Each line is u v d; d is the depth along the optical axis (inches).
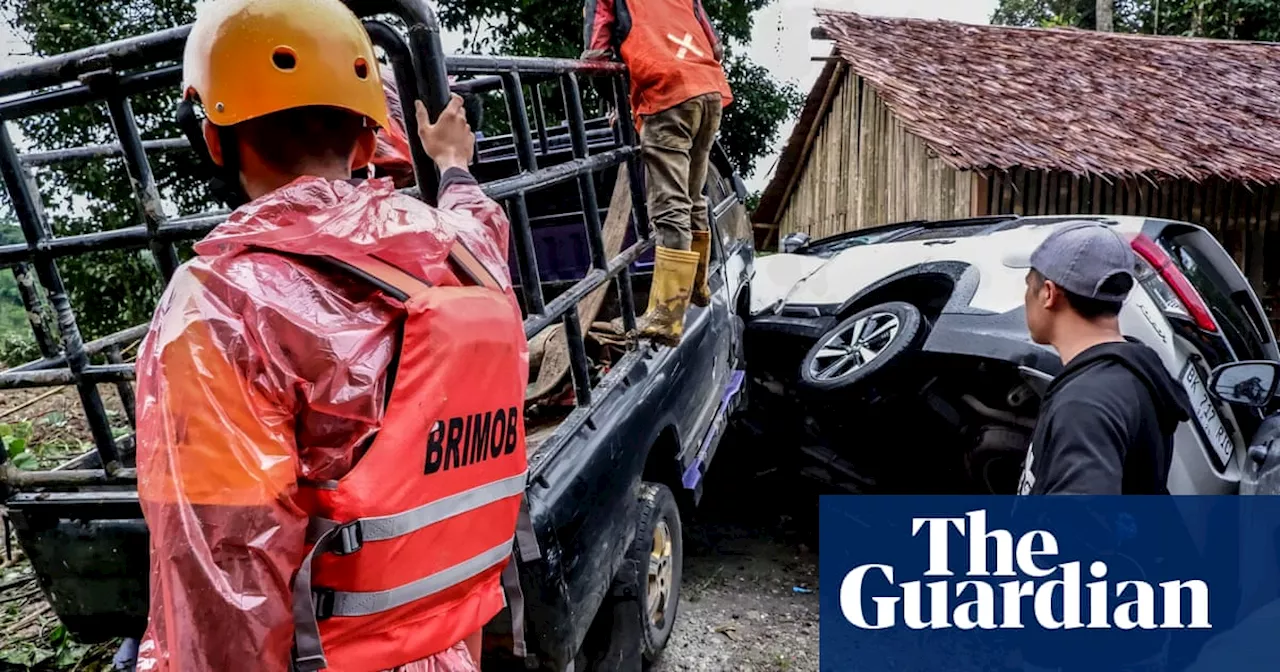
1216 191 394.0
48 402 261.3
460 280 55.8
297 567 45.3
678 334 123.4
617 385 111.7
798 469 185.8
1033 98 393.7
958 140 330.0
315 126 53.0
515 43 417.4
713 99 123.4
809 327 185.2
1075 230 84.0
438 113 66.9
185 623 42.1
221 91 51.1
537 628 87.2
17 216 75.7
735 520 193.3
